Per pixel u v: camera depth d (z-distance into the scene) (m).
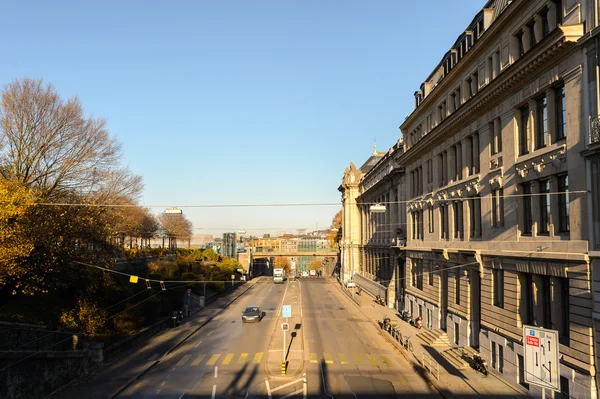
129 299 33.16
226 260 79.25
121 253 31.73
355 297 59.28
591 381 15.27
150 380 22.53
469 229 27.00
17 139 30.30
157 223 81.31
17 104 30.16
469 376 22.28
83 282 28.66
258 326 39.28
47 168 31.05
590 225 15.57
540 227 19.44
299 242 189.62
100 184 34.00
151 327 34.09
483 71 25.12
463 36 29.12
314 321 42.16
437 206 32.75
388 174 50.94
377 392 20.36
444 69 33.53
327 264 151.25
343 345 31.31
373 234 66.38
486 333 23.67
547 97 18.70
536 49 18.20
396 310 48.25
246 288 76.81
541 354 13.52
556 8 18.30
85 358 23.19
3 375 17.12
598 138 14.95
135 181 38.47
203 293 55.94
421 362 25.39
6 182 21.03
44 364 19.64
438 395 19.80
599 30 14.84
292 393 20.25
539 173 19.11
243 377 23.00
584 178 15.96
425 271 35.44
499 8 25.47
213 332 36.66
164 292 43.22
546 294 18.94
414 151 37.56
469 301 26.61
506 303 21.62
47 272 23.36
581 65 16.20
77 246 26.45
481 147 25.33
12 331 19.11
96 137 33.62
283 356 27.23
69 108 31.97
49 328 23.33
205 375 23.38
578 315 15.99
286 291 72.44
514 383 20.56
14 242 19.23
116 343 27.42
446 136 30.80
